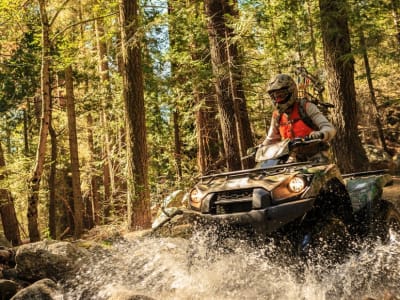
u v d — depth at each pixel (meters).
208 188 4.73
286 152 4.82
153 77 16.45
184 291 4.60
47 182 20.97
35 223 12.57
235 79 12.73
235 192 4.52
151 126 18.36
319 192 4.40
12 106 15.68
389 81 26.42
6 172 15.90
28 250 5.45
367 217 4.99
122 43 11.93
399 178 13.17
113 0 14.54
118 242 6.82
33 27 14.35
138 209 11.33
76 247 5.79
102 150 21.28
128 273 5.25
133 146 11.52
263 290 4.29
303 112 5.06
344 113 12.63
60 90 19.95
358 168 12.50
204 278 4.53
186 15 15.22
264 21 11.93
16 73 14.98
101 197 25.25
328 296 4.11
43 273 5.34
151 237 6.79
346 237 4.59
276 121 5.33
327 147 4.96
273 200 4.24
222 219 4.38
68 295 4.82
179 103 17.44
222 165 18.27
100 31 19.98
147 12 15.95
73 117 16.78
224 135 12.80
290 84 5.04
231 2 13.52
